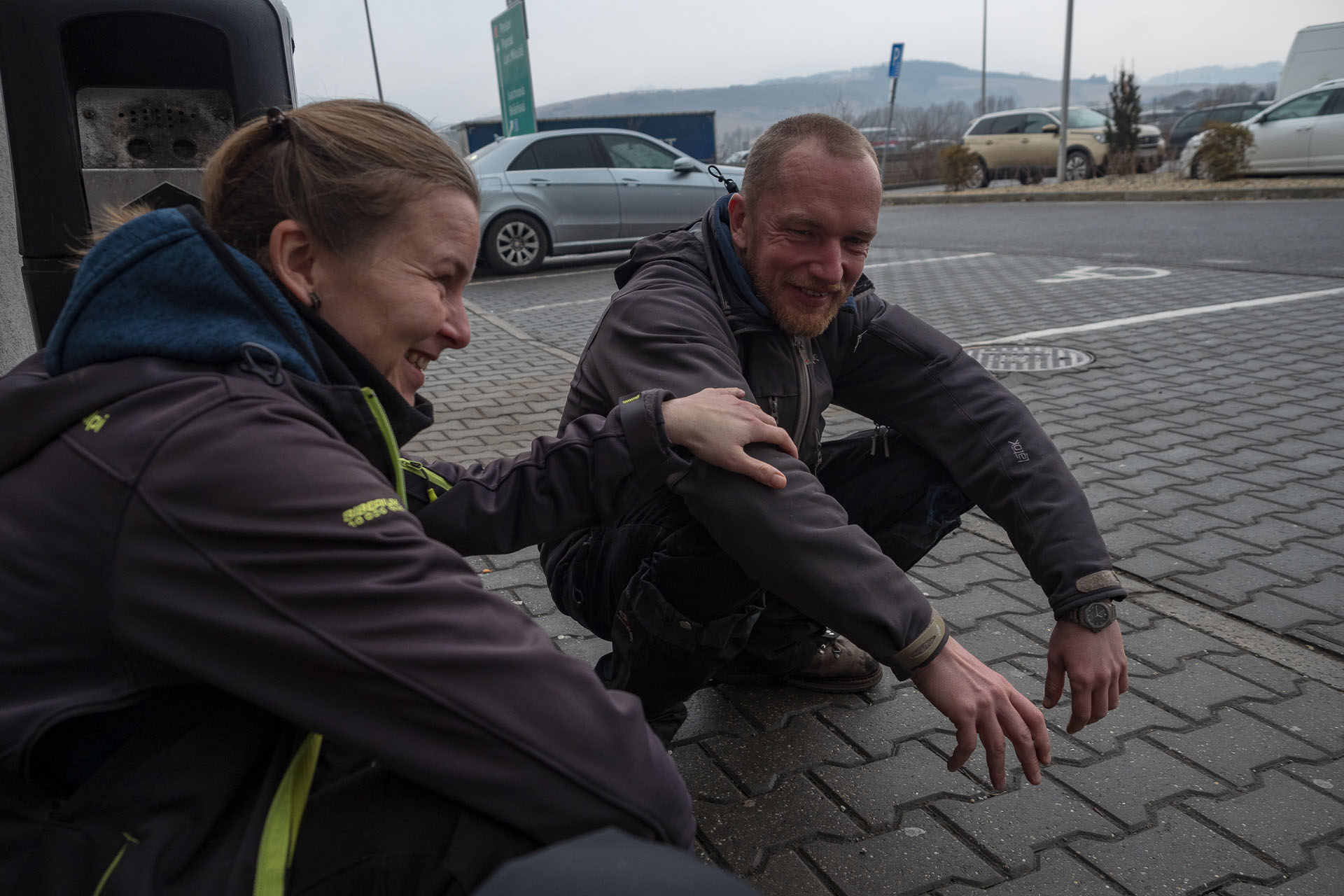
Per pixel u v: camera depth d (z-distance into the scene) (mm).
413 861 963
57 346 974
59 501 909
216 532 895
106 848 910
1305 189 13977
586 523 1524
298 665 910
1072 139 19922
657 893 507
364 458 1065
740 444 1514
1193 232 11148
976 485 1965
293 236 1073
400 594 928
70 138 2619
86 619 916
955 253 11078
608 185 10883
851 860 1778
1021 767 2029
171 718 966
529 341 7066
